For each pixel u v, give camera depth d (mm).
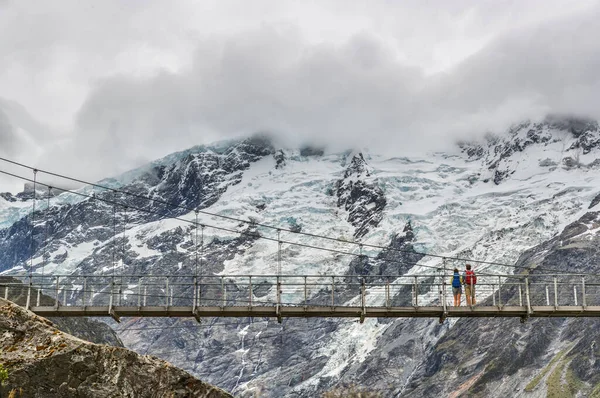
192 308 112250
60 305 110625
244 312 112312
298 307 113062
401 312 113062
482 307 113625
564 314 114438
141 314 112250
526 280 115062
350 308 113188
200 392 67375
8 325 67438
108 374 66125
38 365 65125
